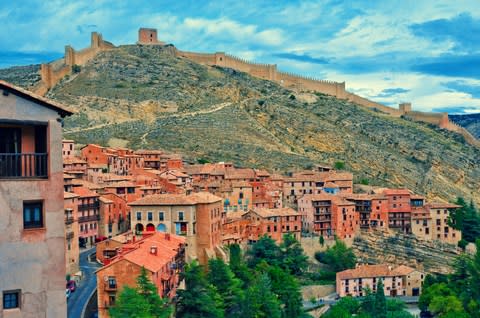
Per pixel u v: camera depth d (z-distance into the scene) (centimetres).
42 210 4494
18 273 4378
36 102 4512
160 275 10925
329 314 16812
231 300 13288
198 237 15850
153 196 16075
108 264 10619
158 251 11875
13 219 4372
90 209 17488
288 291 16175
